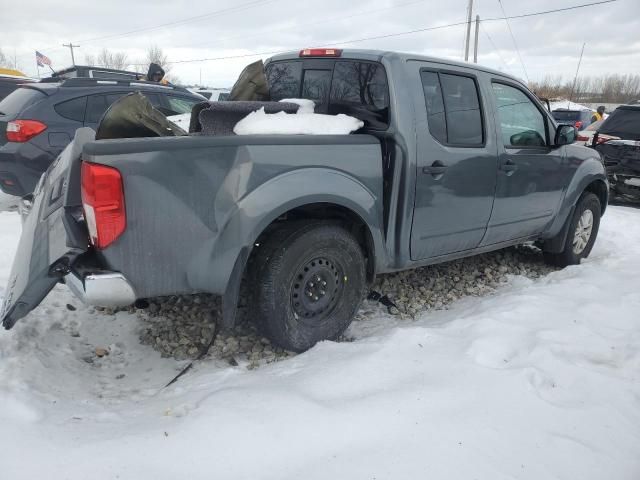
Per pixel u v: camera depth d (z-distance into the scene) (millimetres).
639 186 8930
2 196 7668
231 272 2986
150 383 3143
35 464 2113
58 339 3516
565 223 5438
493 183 4371
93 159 2600
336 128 3537
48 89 6570
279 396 2619
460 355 3191
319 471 2174
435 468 2227
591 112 21844
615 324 3850
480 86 4305
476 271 5258
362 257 3609
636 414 2760
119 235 2686
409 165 3664
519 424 2566
